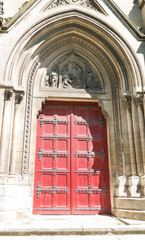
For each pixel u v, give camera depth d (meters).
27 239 4.70
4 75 8.02
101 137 9.35
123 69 9.15
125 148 8.52
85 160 8.98
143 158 7.91
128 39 9.20
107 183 8.77
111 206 8.40
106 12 9.45
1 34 8.59
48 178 8.55
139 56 8.98
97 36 9.62
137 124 8.42
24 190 7.62
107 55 9.77
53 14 9.07
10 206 6.77
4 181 6.99
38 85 9.29
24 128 8.29
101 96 9.58
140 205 7.24
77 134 9.29
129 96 8.87
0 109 7.65
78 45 10.23
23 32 8.69
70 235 5.11
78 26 9.70
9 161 7.64
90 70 10.22
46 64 9.80
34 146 8.43
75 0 9.57
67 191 8.49
